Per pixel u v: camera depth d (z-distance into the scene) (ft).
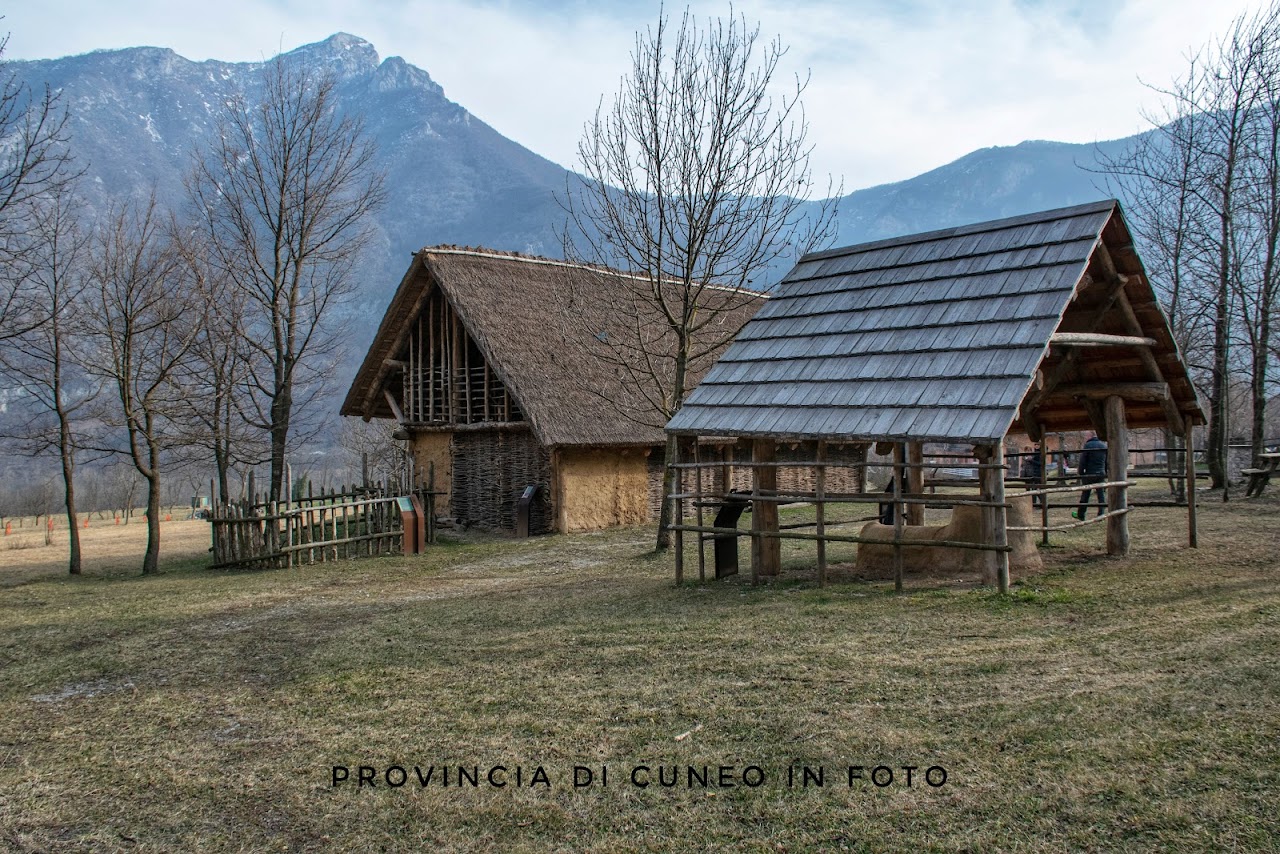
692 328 50.83
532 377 66.13
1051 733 18.75
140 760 21.54
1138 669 22.12
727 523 39.73
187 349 62.75
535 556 54.13
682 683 23.84
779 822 16.34
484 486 73.82
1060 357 38.06
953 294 35.04
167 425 74.49
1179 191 71.46
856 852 15.17
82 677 29.58
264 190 72.43
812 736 19.66
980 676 22.53
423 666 27.58
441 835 16.87
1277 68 62.08
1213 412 65.92
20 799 19.66
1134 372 39.73
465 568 50.72
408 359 81.82
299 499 59.26
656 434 68.64
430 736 21.59
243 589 47.09
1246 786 15.88
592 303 75.87
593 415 66.28
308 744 21.74
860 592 33.09
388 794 18.67
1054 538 44.37
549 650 28.22
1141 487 72.13
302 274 88.17
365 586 45.65
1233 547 38.55
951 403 30.50
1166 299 78.33
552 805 17.63
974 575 34.27
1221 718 18.70
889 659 24.35
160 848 17.12
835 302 39.17
